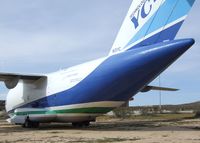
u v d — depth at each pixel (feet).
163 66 88.74
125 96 98.48
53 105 109.40
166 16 88.74
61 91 106.32
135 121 147.74
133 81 92.79
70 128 107.86
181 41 83.97
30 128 113.80
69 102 103.65
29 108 118.73
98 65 97.30
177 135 77.25
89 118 104.01
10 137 78.84
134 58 89.71
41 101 114.73
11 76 113.39
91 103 99.14
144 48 89.25
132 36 95.40
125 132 87.15
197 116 194.80
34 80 117.50
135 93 98.43
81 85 100.17
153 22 91.20
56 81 109.81
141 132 86.28
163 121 142.61
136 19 95.25
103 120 165.99
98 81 95.81
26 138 75.92
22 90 125.59
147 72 90.07
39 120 113.70
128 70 90.84
